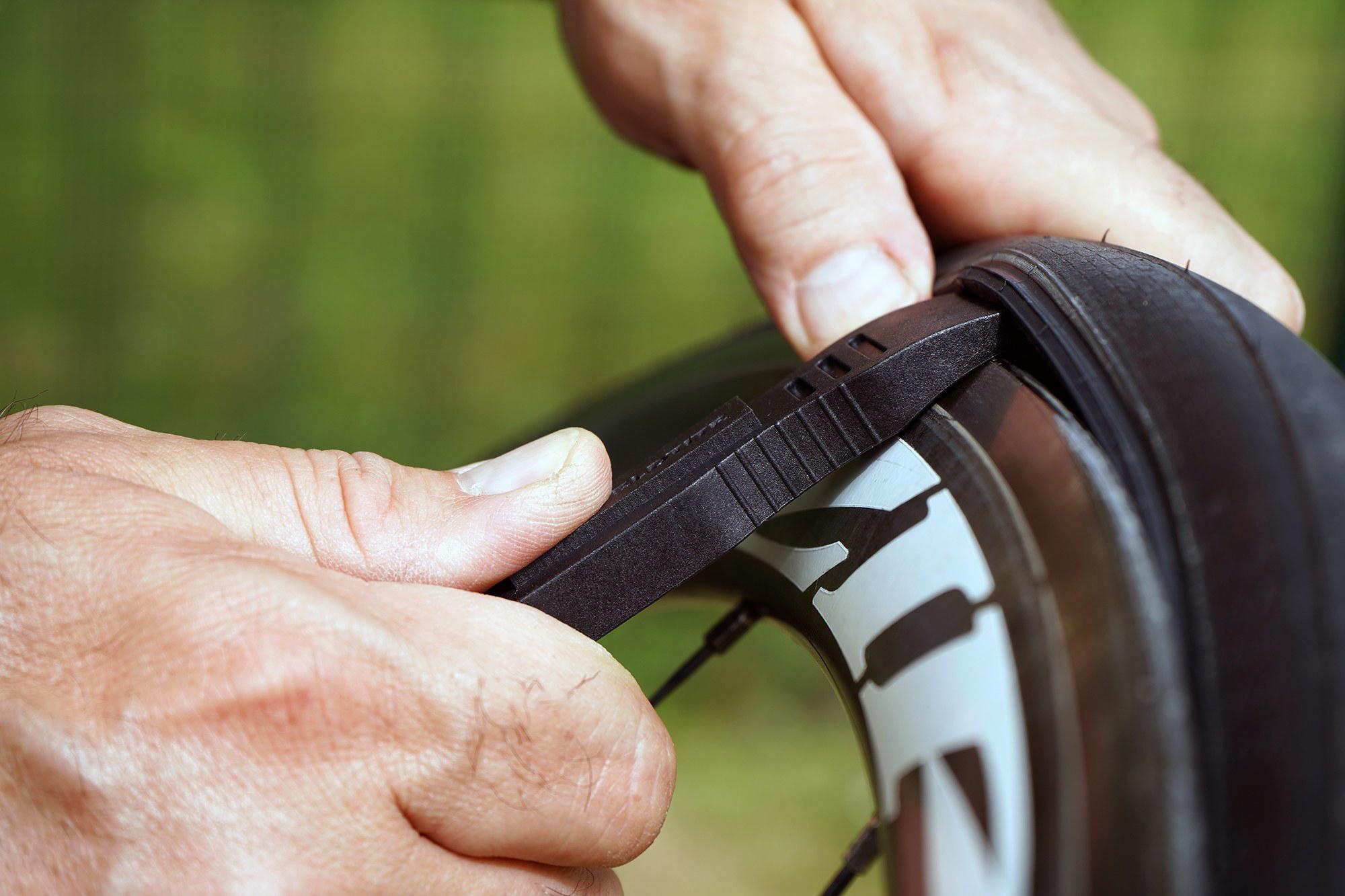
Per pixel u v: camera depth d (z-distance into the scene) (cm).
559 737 33
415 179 232
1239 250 39
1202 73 230
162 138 232
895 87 41
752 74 42
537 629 33
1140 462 31
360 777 33
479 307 212
